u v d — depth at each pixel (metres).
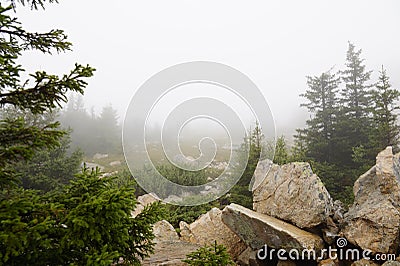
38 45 2.40
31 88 2.04
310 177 6.20
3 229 1.58
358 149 12.30
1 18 1.91
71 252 2.07
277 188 6.66
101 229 1.88
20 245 1.51
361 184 6.14
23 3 2.64
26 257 1.84
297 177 6.38
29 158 1.89
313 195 5.89
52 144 2.07
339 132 15.16
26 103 2.11
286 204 6.25
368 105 15.73
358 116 15.65
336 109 16.08
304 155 13.58
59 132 2.10
